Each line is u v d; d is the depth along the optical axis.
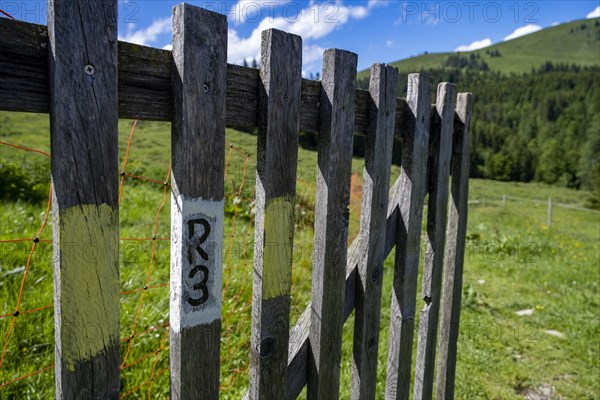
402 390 2.03
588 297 5.29
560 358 3.74
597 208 33.91
